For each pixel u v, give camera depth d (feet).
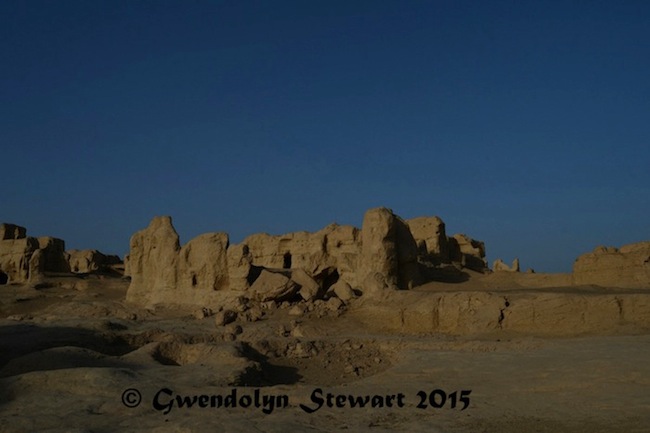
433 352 64.69
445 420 40.81
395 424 40.63
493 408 43.14
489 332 74.02
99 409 44.60
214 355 65.46
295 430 38.52
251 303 91.15
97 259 181.57
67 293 137.28
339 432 38.32
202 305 98.99
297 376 65.67
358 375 65.51
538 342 65.10
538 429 37.78
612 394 43.96
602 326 70.59
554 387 47.55
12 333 75.41
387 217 94.38
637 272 89.04
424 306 79.97
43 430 40.01
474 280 106.32
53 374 51.34
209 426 38.81
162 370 58.23
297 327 79.30
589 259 93.61
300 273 96.12
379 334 78.59
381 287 88.99
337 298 89.81
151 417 42.42
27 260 152.05
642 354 54.29
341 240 113.39
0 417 42.75
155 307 100.73
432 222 126.31
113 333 76.13
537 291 82.79
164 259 106.93
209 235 102.83
